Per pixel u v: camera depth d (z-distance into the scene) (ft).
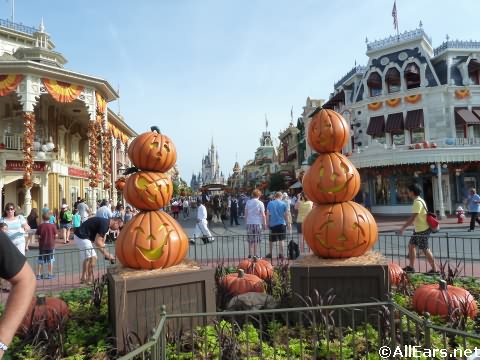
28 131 60.03
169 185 16.72
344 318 15.40
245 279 18.71
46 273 29.68
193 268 16.05
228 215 109.29
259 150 313.53
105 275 21.22
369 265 15.52
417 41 96.17
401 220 76.74
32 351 13.66
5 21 98.43
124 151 138.10
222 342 13.12
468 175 90.02
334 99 117.80
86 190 94.07
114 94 76.23
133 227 15.85
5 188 70.03
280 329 14.94
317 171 17.17
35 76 61.21
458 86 91.45
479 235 47.44
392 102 97.09
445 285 16.14
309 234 17.16
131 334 14.14
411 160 83.10
